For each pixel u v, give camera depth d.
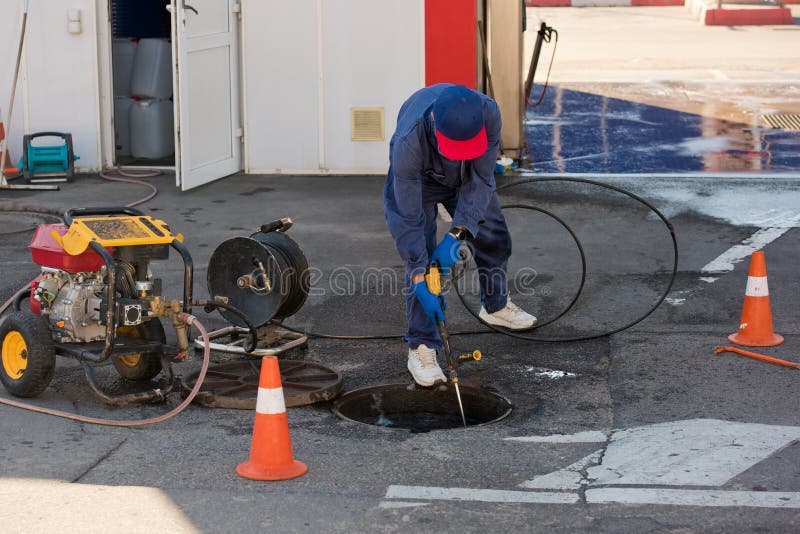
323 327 6.59
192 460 4.46
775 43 20.75
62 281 5.37
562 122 13.84
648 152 11.99
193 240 8.59
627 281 7.36
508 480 4.23
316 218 9.40
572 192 10.14
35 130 11.52
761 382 5.39
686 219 9.05
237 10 11.02
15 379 5.27
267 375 4.28
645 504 3.97
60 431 4.83
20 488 4.14
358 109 11.16
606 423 4.94
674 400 5.19
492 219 6.12
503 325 6.41
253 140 11.35
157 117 12.14
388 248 8.38
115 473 4.32
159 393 5.28
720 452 4.46
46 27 11.33
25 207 9.80
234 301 5.99
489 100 5.07
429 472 4.33
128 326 5.46
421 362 5.52
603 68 18.08
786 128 13.21
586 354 5.97
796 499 3.98
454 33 10.84
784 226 8.77
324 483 4.21
